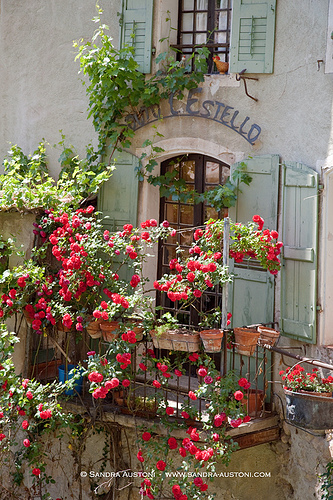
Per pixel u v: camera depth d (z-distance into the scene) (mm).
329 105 5801
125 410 6113
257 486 6242
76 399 6430
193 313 7070
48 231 6520
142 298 5742
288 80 6133
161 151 6855
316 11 5922
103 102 7168
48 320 6227
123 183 7086
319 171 5840
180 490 5285
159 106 6879
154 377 6918
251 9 6297
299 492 5980
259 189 6254
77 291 5934
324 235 5785
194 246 5754
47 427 6523
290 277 6004
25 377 6703
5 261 6703
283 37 6172
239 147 6469
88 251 5848
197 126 6695
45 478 6938
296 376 5379
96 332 5844
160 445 5723
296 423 5289
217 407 5324
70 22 7625
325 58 5840
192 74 6598
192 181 7062
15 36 7961
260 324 5863
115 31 7270
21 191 6484
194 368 7121
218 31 6883
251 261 6320
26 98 7930
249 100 6391
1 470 7117
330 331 5840
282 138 6168
